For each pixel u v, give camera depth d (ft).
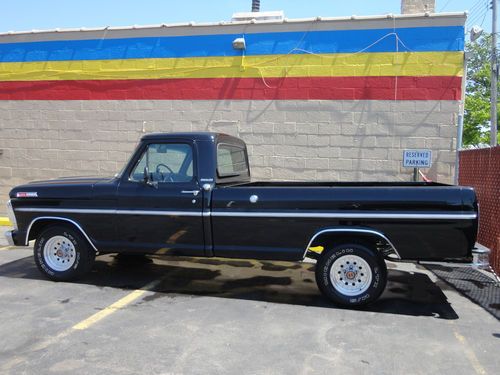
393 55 29.78
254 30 31.81
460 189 16.99
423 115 29.58
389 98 30.01
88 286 20.89
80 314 17.17
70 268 21.34
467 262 17.08
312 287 21.25
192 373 12.69
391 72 29.89
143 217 20.16
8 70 36.65
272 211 18.54
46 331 15.49
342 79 30.60
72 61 35.24
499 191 20.34
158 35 33.47
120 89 34.40
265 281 22.18
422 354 14.14
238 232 19.04
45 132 36.17
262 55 31.78
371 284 17.81
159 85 33.65
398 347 14.61
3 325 16.01
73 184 21.27
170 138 20.11
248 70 32.07
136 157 20.57
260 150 32.12
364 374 12.80
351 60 30.40
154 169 20.42
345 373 12.83
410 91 29.68
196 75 32.94
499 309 18.29
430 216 17.06
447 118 29.27
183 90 33.24
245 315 17.34
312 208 18.13
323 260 18.31
